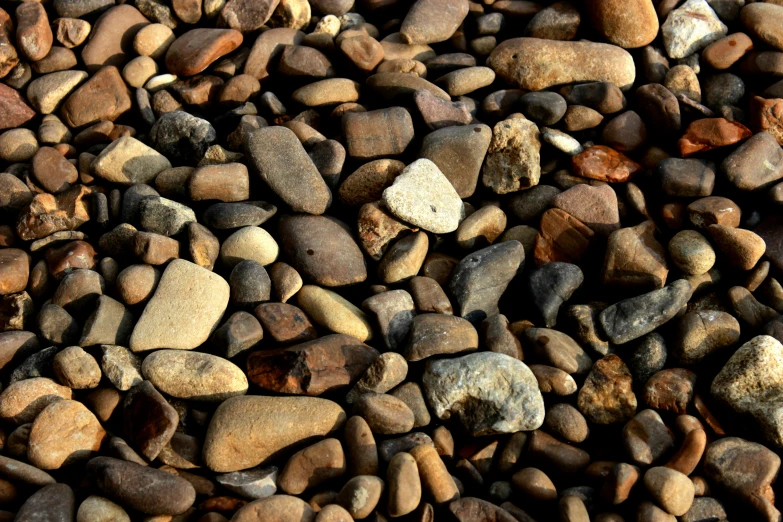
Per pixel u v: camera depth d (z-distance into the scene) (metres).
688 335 0.81
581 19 0.93
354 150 0.88
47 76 0.92
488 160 0.88
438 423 0.81
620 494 0.77
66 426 0.78
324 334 0.82
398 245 0.85
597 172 0.87
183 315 0.81
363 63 0.91
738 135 0.87
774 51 0.91
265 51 0.92
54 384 0.80
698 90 0.91
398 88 0.90
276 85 0.93
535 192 0.88
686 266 0.84
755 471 0.77
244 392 0.80
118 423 0.79
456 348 0.81
